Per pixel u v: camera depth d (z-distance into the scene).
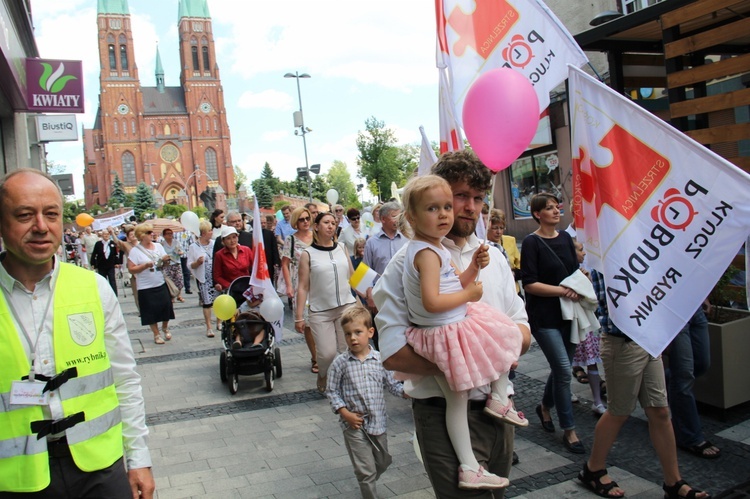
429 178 2.32
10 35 9.75
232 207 94.75
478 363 2.28
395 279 2.47
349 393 3.99
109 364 2.50
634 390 3.81
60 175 19.19
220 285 8.69
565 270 4.84
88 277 2.54
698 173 3.49
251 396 6.86
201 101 111.81
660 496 3.94
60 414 2.30
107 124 107.31
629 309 3.64
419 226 2.33
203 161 111.94
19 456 2.23
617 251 3.72
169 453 5.24
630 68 7.93
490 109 2.52
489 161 2.56
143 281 9.96
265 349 6.89
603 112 3.80
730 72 6.06
